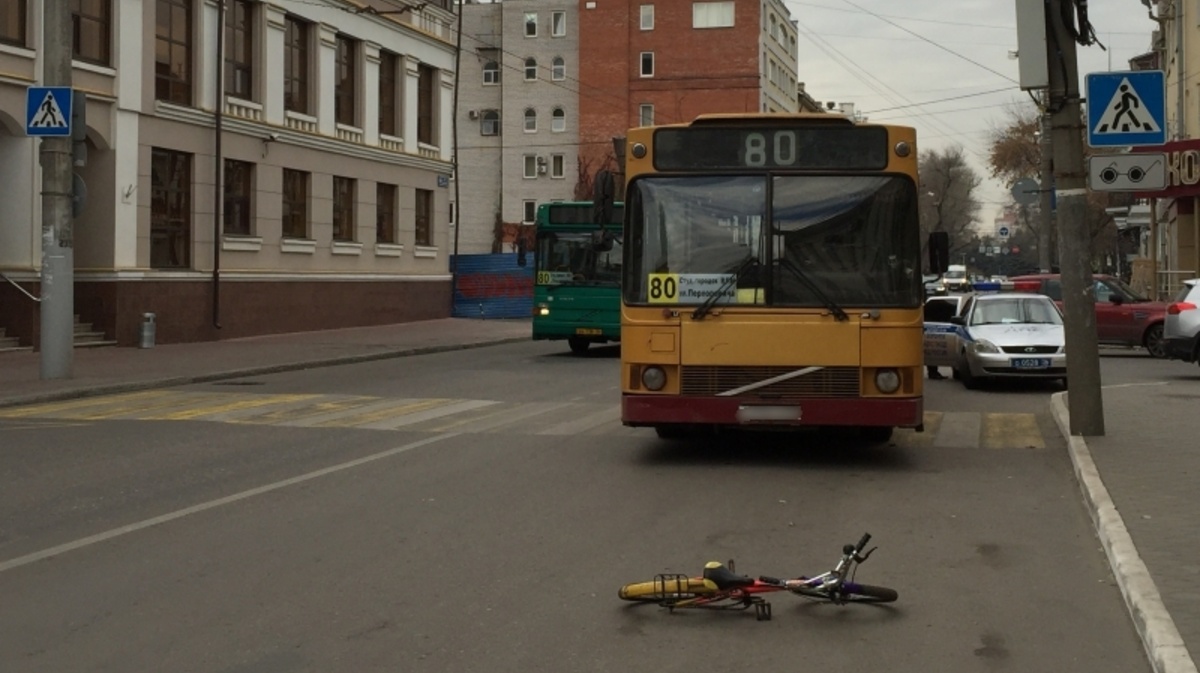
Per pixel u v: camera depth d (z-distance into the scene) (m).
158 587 7.05
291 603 6.71
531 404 17.09
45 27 18.59
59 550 7.99
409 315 39.00
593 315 27.61
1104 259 70.19
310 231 33.16
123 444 12.90
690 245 11.18
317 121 33.22
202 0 28.27
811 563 7.68
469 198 75.50
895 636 6.11
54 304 19.00
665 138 11.30
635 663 5.69
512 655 5.80
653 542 8.23
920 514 9.21
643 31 72.38
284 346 27.95
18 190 23.95
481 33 74.88
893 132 11.12
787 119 11.18
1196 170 34.53
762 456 12.08
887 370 10.91
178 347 26.70
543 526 8.73
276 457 12.01
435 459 11.90
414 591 6.95
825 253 11.05
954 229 93.88
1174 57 42.56
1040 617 6.45
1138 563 6.97
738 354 11.02
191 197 28.14
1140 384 18.53
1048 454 12.23
